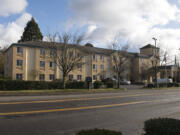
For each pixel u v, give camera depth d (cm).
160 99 1433
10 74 3562
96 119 714
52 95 1688
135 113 856
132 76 4859
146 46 6275
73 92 1958
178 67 5328
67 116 748
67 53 2388
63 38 2300
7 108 876
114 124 651
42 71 3688
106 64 4744
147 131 393
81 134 324
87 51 2889
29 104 1016
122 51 2969
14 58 3434
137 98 1468
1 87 1875
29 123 623
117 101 1254
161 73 5712
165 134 354
